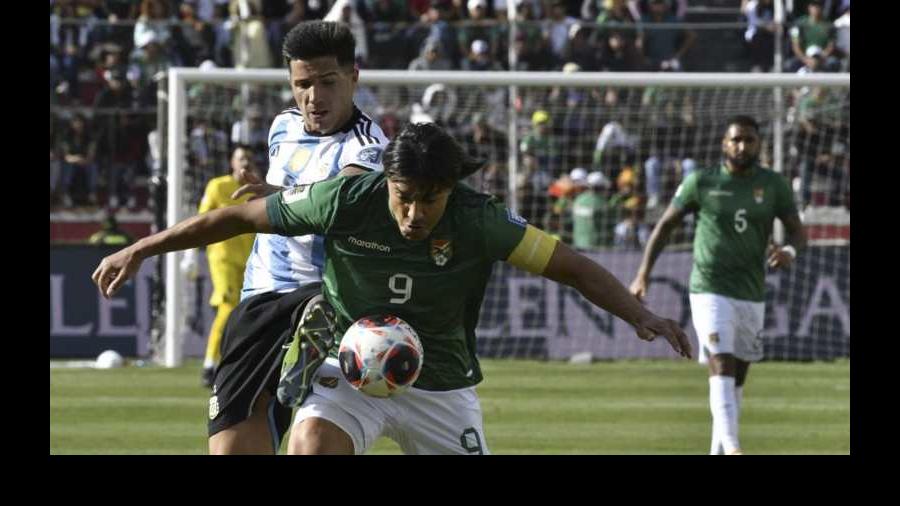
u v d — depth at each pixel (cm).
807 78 5616
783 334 6009
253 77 5619
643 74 5719
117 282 1809
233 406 2084
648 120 6956
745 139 3406
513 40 7362
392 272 1817
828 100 6606
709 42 7481
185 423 3878
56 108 7206
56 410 4147
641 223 6450
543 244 1794
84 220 7169
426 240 1795
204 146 6406
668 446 3544
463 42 7362
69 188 7188
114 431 3709
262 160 6588
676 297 6022
